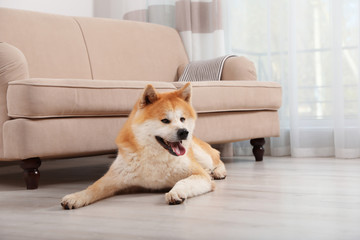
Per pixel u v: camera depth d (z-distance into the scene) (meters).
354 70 3.17
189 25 3.71
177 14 3.77
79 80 2.17
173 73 3.58
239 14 3.68
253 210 1.50
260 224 1.30
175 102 1.80
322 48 3.36
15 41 2.87
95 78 3.19
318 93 3.36
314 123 3.36
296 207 1.54
